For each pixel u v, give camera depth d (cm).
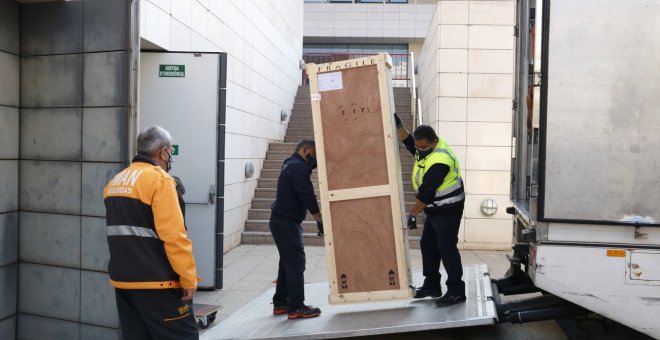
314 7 2152
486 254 812
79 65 396
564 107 377
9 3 401
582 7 374
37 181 411
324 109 440
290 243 455
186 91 606
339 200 439
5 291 407
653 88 369
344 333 412
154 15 588
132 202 312
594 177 374
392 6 2139
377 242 437
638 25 370
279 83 1206
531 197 393
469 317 416
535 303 445
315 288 564
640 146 370
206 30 745
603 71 373
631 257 373
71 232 401
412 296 436
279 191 459
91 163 393
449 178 460
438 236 466
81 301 399
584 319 469
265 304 515
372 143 436
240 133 881
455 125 851
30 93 411
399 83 1722
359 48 2217
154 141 329
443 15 848
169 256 309
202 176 605
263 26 1045
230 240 830
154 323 314
